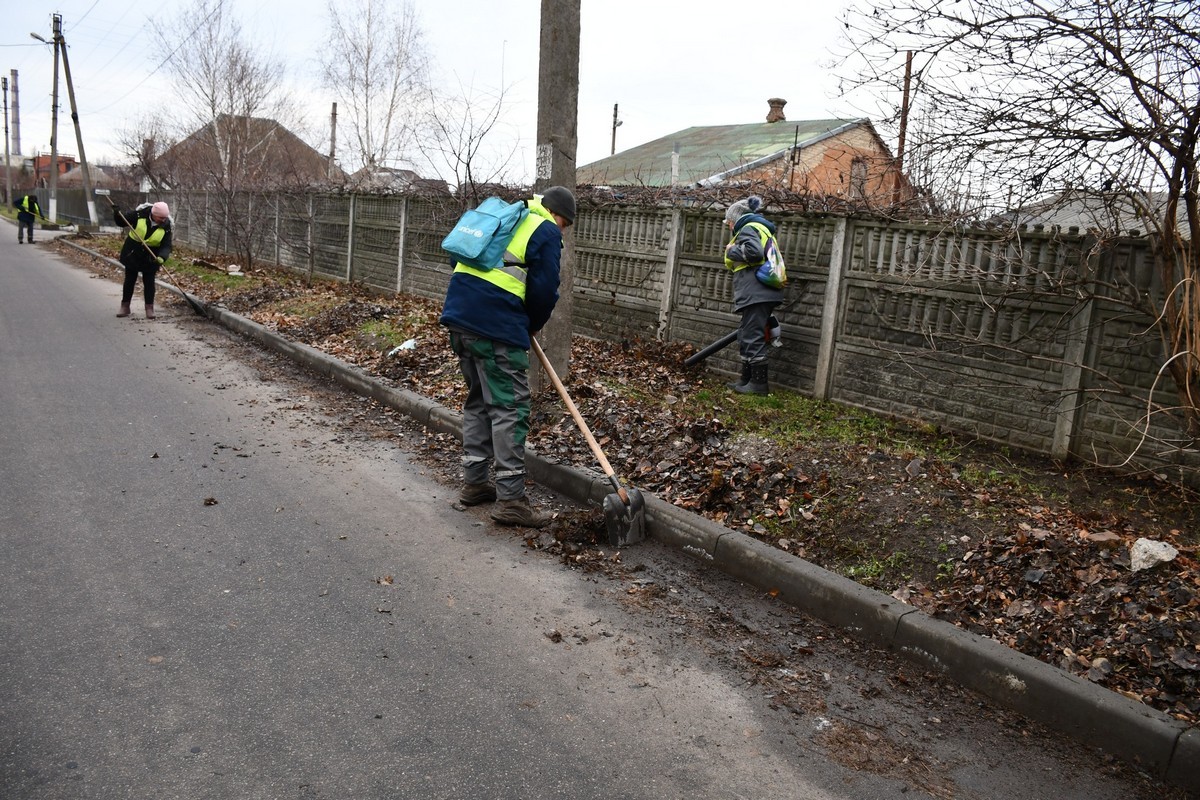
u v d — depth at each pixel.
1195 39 4.12
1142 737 3.05
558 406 6.64
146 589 3.94
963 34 4.64
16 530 4.52
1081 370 5.48
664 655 3.65
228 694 3.14
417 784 2.71
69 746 2.79
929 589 4.10
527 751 2.92
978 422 6.08
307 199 16.23
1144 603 3.69
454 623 3.80
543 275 4.84
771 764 2.95
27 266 19.61
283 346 9.79
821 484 5.00
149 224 11.79
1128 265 5.19
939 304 6.27
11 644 3.40
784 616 4.09
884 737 3.16
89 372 8.38
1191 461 5.01
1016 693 3.38
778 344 7.23
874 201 6.81
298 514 4.99
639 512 4.86
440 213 12.07
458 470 5.98
